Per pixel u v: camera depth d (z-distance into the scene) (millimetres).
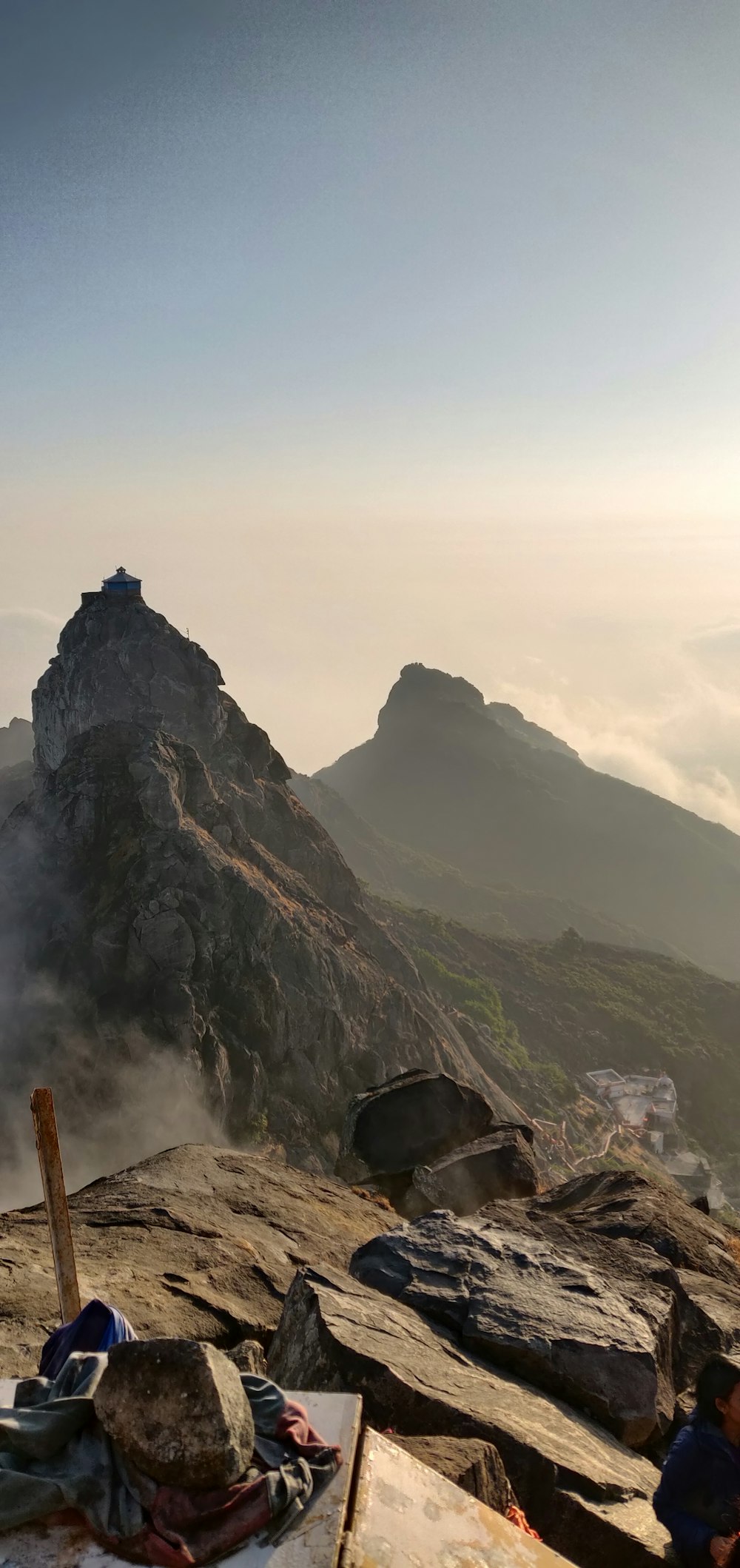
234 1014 69750
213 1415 2982
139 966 68438
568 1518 4770
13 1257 7066
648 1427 5992
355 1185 14750
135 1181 9539
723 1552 4336
